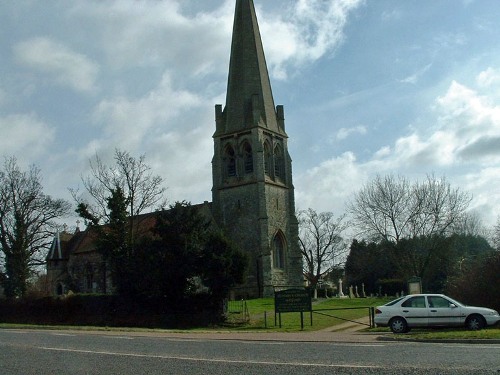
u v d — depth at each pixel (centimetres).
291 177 7956
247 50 7906
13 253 6281
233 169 7719
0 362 1556
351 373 1301
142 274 4669
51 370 1403
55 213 6688
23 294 5922
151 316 4672
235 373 1326
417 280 4147
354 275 10819
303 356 1644
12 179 6412
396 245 7519
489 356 1561
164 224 4750
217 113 7956
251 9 8062
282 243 7638
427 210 7412
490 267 3466
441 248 7356
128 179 5581
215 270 4634
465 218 8525
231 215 7575
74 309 4947
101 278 7088
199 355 1695
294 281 7575
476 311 2717
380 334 2772
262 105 7769
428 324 2750
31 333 2800
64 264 7875
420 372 1293
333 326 3778
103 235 5150
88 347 1956
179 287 4712
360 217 8831
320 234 10519
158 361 1550
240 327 4225
